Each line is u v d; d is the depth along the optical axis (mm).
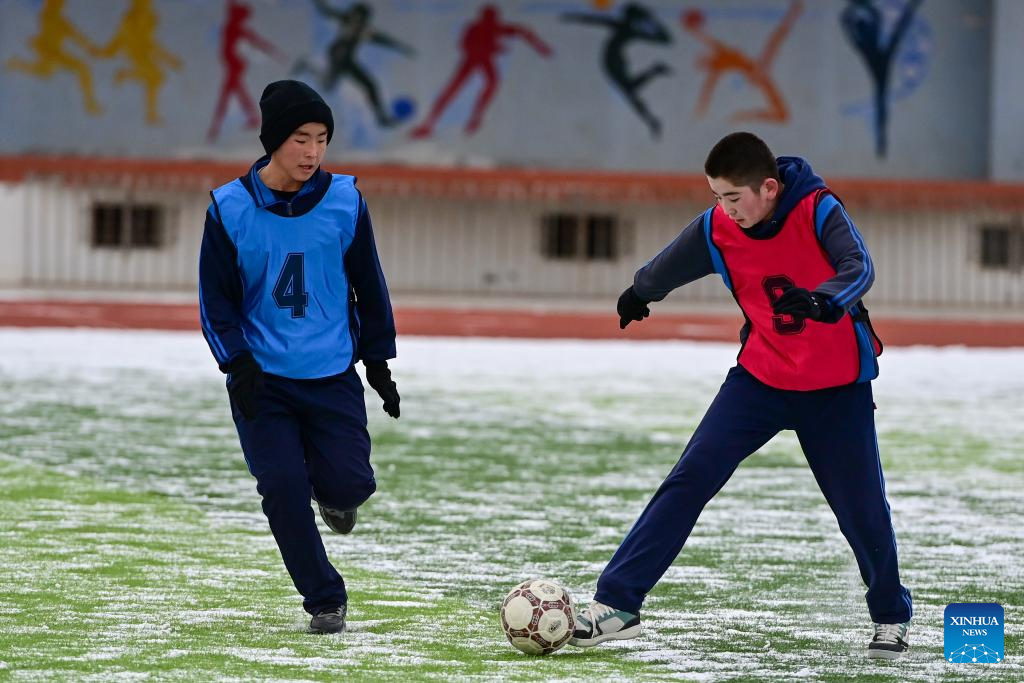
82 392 47469
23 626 17234
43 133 104875
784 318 16078
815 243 15812
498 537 24453
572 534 24828
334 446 17250
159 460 32906
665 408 45844
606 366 62188
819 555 23078
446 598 19500
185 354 64188
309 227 17109
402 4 105812
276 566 21469
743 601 19656
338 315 17359
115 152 105250
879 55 106438
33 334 74000
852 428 16250
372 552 22969
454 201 105688
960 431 41125
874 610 16719
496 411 44438
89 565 21203
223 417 41656
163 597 19109
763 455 35406
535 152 106812
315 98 16766
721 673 15523
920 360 69875
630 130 106812
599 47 106438
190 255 105188
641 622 18297
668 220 106812
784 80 106438
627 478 31516
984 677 15523
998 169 105812
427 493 29188
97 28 105000
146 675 14852
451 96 106312
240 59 105312
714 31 106438
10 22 104500
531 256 106375
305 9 105312
